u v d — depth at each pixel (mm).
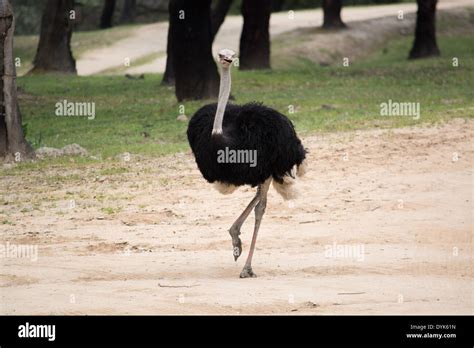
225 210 23266
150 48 74438
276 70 53781
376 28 79125
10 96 30062
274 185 18266
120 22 92125
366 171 27594
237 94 43469
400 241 20172
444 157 29422
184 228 21453
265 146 17125
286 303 15125
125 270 17547
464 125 34188
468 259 18609
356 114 37094
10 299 15234
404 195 24672
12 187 26094
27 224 21781
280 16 88812
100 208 23516
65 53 57062
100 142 33156
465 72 50719
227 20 87688
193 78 41594
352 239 20250
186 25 41250
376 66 56375
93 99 44438
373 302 15391
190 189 25734
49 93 46656
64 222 22016
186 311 14617
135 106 41500
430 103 39625
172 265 18062
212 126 17203
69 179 27109
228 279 16906
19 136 30281
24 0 86938
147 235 20750
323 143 31391
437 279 17109
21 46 73312
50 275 17000
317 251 19312
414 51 62844
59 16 56406
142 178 27188
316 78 49938
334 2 77938
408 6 92625
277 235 20641
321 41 73312
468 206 23422
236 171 17078
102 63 70188
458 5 87125
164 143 32844
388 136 32312
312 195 24688
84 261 18203
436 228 21078
